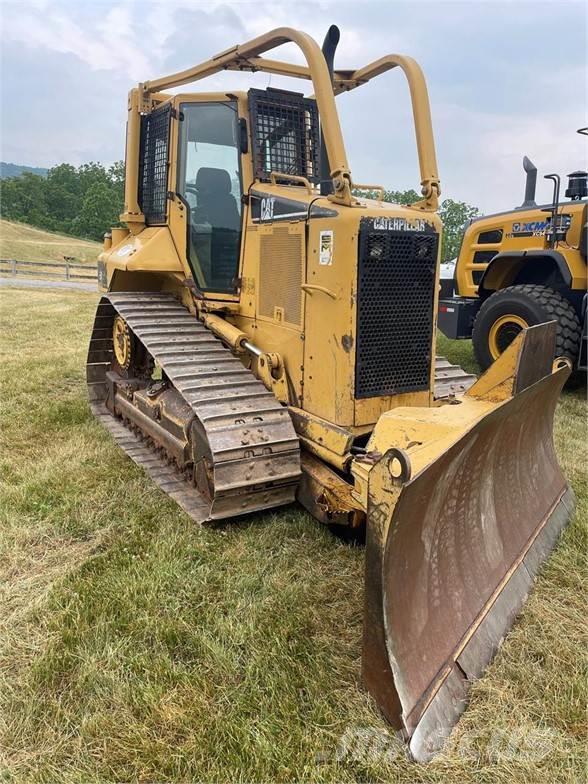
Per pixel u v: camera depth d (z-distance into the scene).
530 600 3.04
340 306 3.29
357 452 3.33
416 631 2.32
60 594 2.99
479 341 7.45
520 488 3.44
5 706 2.36
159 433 4.46
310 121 4.26
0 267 28.97
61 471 4.41
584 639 2.78
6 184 88.25
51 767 2.12
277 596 3.01
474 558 2.83
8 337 9.71
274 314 3.85
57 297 16.17
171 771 2.11
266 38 3.45
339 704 2.35
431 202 3.54
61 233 84.25
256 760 2.13
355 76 4.01
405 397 3.56
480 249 8.47
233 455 3.34
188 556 3.35
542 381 3.19
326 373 3.46
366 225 3.19
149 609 2.90
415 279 3.44
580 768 2.13
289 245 3.63
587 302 6.49
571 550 3.50
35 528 3.63
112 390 5.62
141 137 5.06
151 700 2.37
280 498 3.60
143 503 3.95
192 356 4.01
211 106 4.14
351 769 2.11
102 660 2.57
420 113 3.50
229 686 2.46
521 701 2.41
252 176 4.02
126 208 5.25
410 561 2.29
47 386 6.77
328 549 3.45
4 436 5.14
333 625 2.82
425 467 2.10
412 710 2.18
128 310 4.61
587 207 6.65
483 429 2.60
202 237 4.37
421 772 2.08
